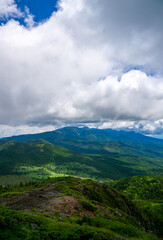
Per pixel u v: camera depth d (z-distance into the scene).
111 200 82.94
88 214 35.75
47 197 42.72
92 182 97.38
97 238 18.98
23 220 18.39
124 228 30.67
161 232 82.81
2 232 14.94
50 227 19.08
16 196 42.22
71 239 17.39
